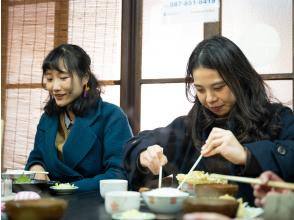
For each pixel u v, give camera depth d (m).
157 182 1.51
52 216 0.92
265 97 1.60
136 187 1.55
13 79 3.09
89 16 2.95
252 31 2.54
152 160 1.47
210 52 1.50
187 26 2.71
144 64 2.83
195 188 1.22
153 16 2.81
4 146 3.07
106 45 2.91
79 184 1.77
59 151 2.15
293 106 2.43
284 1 2.46
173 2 2.75
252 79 1.56
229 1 2.60
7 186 1.38
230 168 1.44
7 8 3.12
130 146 1.61
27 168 2.20
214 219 0.75
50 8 3.03
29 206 0.91
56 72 2.09
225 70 1.49
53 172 2.12
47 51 3.03
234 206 0.93
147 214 1.03
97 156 2.13
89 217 1.07
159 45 2.79
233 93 1.53
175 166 1.63
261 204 1.09
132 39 2.86
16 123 3.07
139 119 2.82
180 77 2.73
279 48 2.47
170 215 1.07
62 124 2.21
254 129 1.52
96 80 2.24
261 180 1.10
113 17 2.90
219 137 1.34
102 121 2.15
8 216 0.94
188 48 2.71
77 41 2.98
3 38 3.11
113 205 1.09
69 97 2.12
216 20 2.63
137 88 2.83
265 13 2.51
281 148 1.32
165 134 1.68
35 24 3.06
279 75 2.46
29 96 3.05
